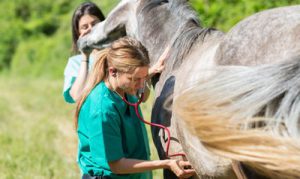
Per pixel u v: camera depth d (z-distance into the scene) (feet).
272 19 9.63
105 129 11.52
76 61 15.24
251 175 9.30
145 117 28.43
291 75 8.63
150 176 13.39
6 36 100.22
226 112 8.92
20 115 43.80
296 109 8.41
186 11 13.44
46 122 37.70
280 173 8.38
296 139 8.25
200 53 11.38
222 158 9.95
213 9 36.73
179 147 11.73
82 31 15.42
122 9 14.73
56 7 100.37
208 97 9.14
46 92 57.11
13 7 107.34
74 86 14.30
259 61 9.41
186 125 9.33
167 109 11.73
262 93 8.75
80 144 12.36
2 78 87.92
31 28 98.94
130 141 12.14
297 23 9.29
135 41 11.59
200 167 10.64
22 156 26.20
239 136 8.65
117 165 11.65
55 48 85.25
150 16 14.02
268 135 8.48
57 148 28.45
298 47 9.01
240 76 9.04
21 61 91.09
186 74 11.19
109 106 11.59
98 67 11.82
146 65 11.41
